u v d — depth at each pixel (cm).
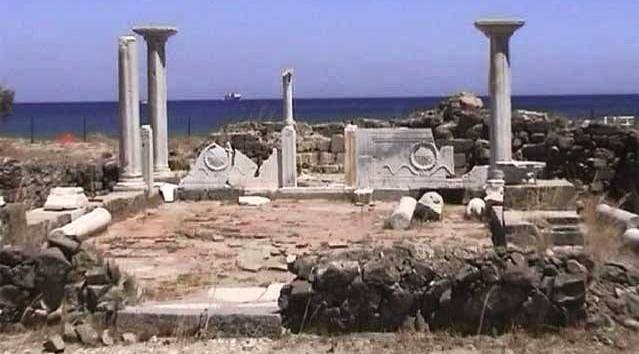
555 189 1421
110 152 3288
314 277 945
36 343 924
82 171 2272
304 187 2173
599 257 1060
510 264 934
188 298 1075
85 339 916
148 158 2077
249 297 1059
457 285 930
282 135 2177
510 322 928
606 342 895
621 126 2128
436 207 1772
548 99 19288
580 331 916
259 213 1891
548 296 925
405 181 2095
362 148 2131
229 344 906
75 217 1652
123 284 1031
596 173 2131
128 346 907
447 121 2708
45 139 4384
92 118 11206
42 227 1451
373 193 2083
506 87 1997
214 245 1502
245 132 2988
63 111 15725
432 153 2098
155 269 1293
